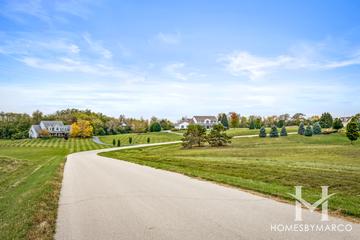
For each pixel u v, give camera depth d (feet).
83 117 432.25
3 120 414.82
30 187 44.60
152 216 25.73
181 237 20.21
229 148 166.40
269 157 103.30
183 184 43.45
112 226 23.18
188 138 188.44
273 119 491.31
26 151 192.24
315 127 253.24
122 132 419.13
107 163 90.43
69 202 32.86
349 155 105.50
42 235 20.89
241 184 41.19
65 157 131.54
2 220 25.14
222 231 21.21
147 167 72.79
